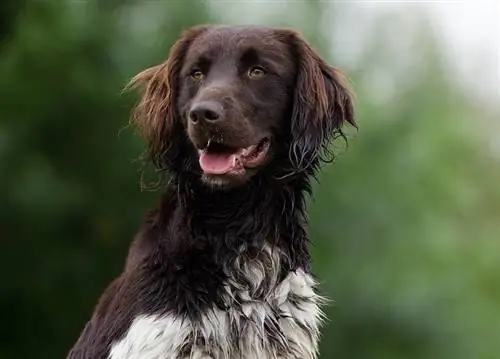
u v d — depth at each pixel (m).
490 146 26.20
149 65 15.62
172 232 6.55
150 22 15.92
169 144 6.80
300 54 6.77
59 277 16.69
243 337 6.40
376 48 16.88
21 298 16.83
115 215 16.30
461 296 18.47
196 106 6.27
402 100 17.36
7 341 17.02
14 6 14.55
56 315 16.92
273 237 6.70
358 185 16.61
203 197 6.61
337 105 7.02
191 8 15.70
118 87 15.79
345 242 16.72
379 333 17.03
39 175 15.99
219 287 6.42
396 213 16.98
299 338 6.58
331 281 16.62
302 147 6.69
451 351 17.56
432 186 17.86
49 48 16.08
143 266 6.50
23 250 16.47
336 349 16.83
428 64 17.67
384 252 16.98
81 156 16.12
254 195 6.64
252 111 6.51
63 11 16.27
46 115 16.02
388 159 16.81
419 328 17.17
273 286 6.61
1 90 16.12
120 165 16.06
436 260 17.98
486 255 21.08
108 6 16.12
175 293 6.29
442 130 18.78
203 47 6.70
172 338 6.16
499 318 19.92
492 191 25.88
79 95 15.95
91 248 16.61
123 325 6.30
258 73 6.61
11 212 16.05
